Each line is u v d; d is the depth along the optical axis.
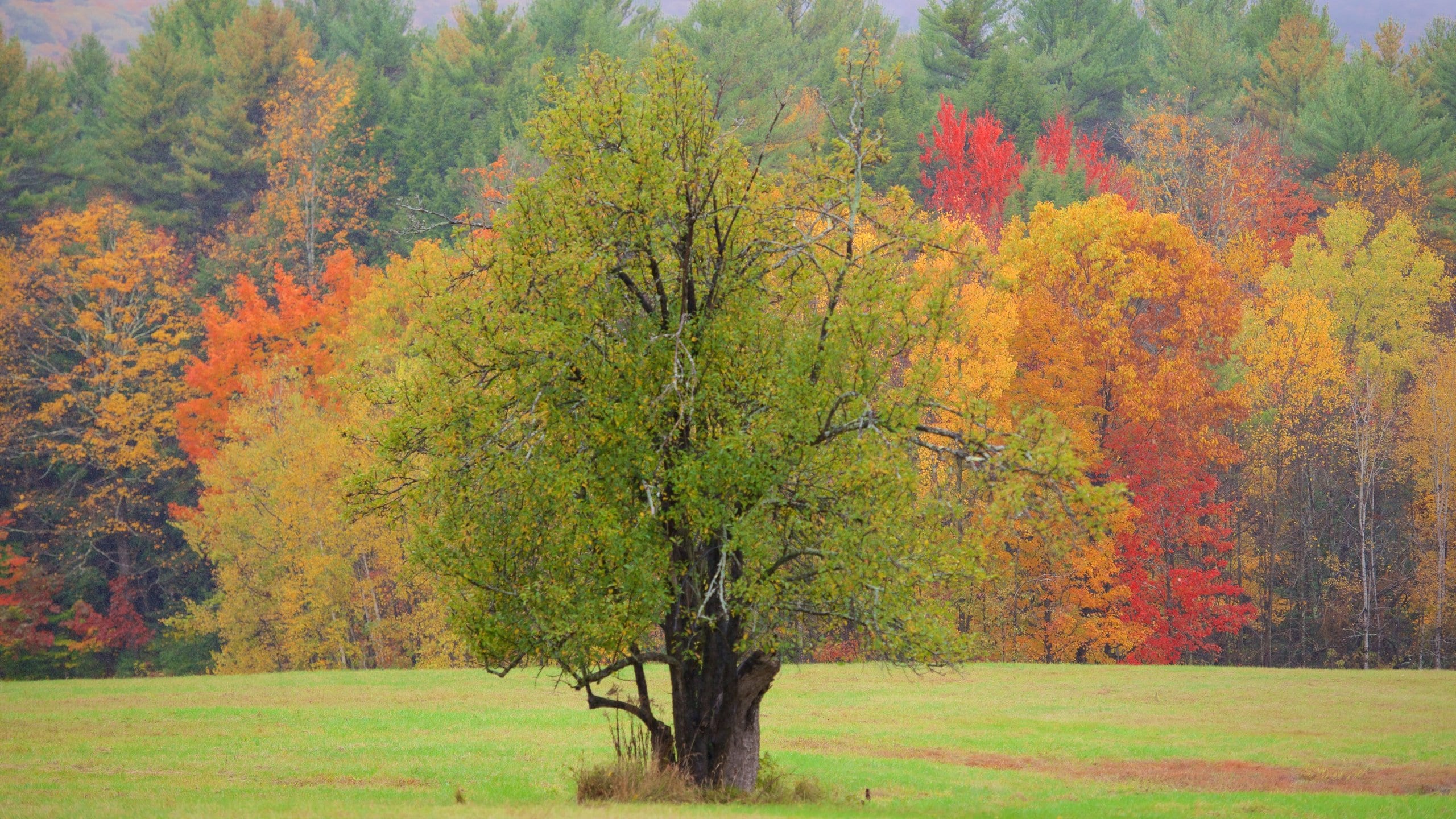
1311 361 105.00
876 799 36.56
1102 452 85.50
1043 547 82.44
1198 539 91.19
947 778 40.81
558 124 33.34
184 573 122.56
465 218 35.06
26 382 127.88
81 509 122.69
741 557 33.41
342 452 88.75
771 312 35.25
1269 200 139.50
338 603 92.06
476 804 32.69
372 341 99.62
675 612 34.03
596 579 31.83
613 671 33.41
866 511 31.50
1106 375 87.44
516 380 32.16
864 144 36.09
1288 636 104.56
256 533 92.25
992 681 69.06
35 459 127.75
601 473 31.77
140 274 131.25
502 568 32.78
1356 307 120.88
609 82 34.44
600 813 29.81
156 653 119.00
